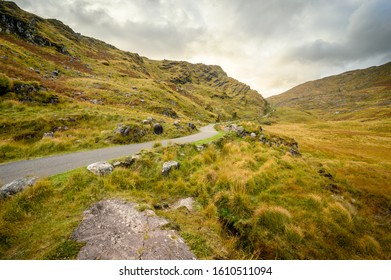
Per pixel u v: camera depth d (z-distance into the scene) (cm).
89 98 4425
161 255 530
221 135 2089
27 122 1842
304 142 4806
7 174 993
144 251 534
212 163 1309
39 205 725
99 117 2403
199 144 1588
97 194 798
